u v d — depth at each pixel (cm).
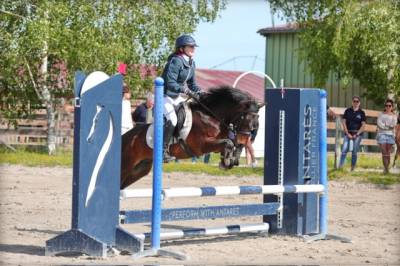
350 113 2042
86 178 862
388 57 2750
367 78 3162
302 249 955
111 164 885
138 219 905
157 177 888
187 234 932
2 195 1473
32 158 2281
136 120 1789
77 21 2541
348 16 2844
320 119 1068
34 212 1249
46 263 812
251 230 1014
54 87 2656
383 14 2747
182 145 1068
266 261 855
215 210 959
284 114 1066
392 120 2012
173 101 1056
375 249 965
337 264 847
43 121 2820
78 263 816
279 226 1066
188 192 923
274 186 996
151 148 1019
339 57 2936
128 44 2623
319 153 1070
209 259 864
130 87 2686
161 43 2728
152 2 2741
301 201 1059
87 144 862
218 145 1041
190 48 1046
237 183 1811
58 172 2008
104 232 883
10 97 2686
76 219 859
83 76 870
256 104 1056
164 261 846
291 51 3875
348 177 1922
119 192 895
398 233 1107
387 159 2022
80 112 855
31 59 2575
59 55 2514
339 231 1117
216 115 1057
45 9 2480
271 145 1077
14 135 2756
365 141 2653
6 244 934
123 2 2683
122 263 825
